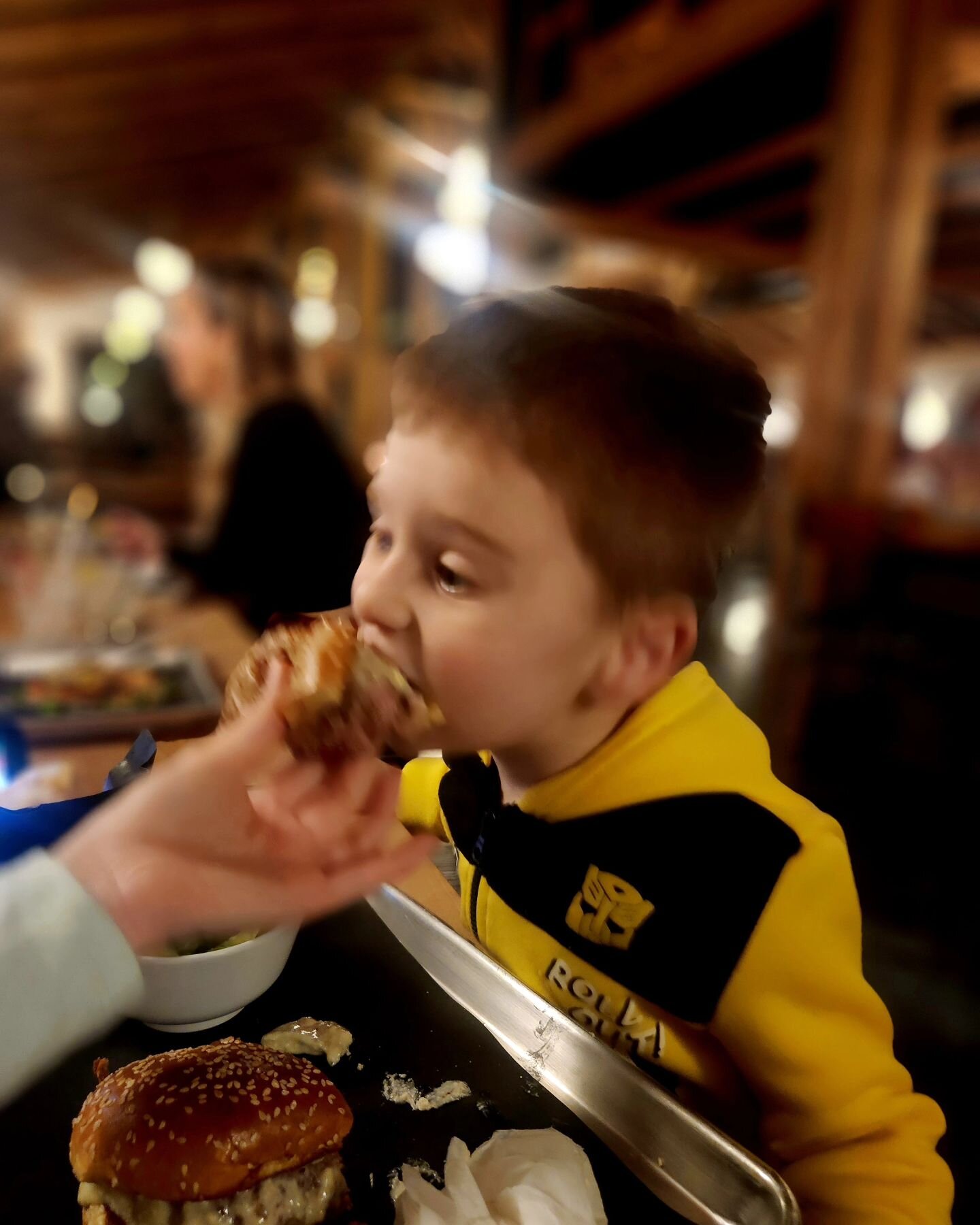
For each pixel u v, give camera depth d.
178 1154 0.44
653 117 2.84
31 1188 0.47
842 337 2.36
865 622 2.47
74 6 3.69
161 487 5.86
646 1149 0.49
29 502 3.30
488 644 0.45
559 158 3.37
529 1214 0.43
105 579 2.00
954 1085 1.44
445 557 0.45
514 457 0.43
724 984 0.56
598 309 0.49
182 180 6.35
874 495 2.43
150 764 0.60
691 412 0.46
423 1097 0.53
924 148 2.23
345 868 0.42
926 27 2.14
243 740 0.40
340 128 5.53
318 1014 0.60
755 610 4.59
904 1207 0.53
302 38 4.38
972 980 1.67
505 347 0.45
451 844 0.80
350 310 5.88
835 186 2.34
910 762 2.29
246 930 0.61
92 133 5.23
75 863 0.37
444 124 5.11
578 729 0.56
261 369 2.77
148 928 0.36
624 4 2.92
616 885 0.58
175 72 4.54
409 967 0.65
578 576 0.45
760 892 0.55
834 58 2.41
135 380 9.06
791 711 2.55
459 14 4.30
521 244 5.49
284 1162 0.46
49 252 8.44
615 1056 0.53
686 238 4.25
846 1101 0.55
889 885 1.94
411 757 0.59
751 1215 0.44
